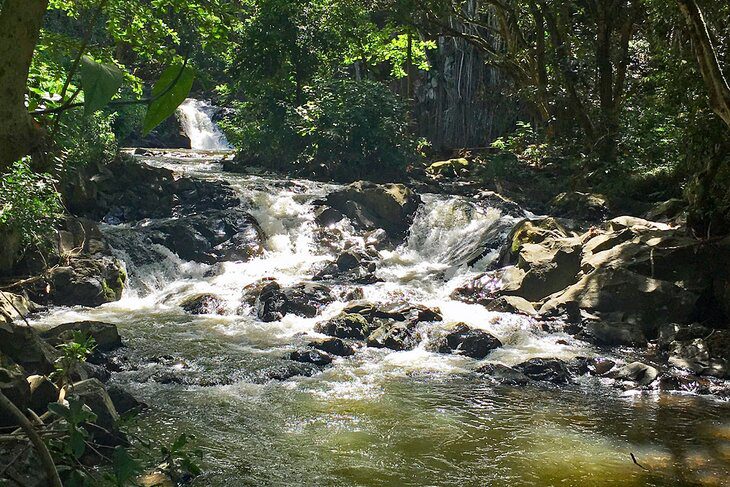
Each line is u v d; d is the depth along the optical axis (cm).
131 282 1311
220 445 691
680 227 1354
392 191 1641
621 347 1071
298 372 919
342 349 1011
